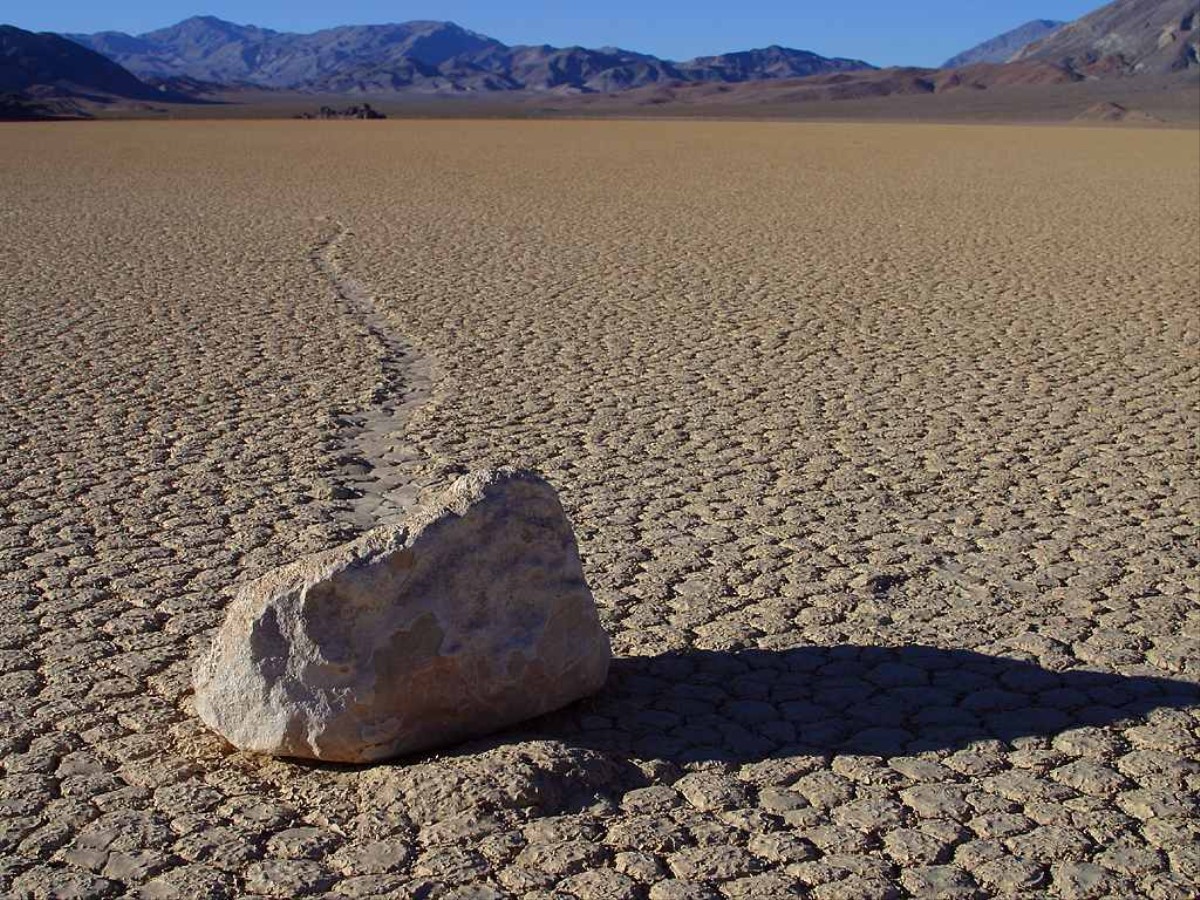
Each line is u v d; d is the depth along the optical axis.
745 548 6.84
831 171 35.72
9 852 4.00
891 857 3.97
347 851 3.93
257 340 12.32
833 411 9.85
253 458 8.43
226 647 4.51
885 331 13.13
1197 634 5.69
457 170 35.00
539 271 17.05
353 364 11.31
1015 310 14.39
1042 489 7.93
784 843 4.00
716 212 24.66
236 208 24.36
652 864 3.88
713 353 11.98
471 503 4.51
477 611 4.50
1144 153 44.41
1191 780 4.42
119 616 5.84
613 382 10.78
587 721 4.79
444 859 3.88
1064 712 4.93
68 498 7.57
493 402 10.09
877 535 7.06
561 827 4.03
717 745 4.63
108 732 4.74
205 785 4.34
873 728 4.79
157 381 10.57
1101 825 4.14
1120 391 10.55
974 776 4.45
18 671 5.27
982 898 3.79
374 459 8.56
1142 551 6.81
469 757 4.34
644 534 7.05
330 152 42.91
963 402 10.17
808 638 5.63
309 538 6.91
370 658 4.33
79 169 33.91
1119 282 16.30
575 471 8.25
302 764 4.45
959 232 21.58
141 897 3.77
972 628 5.75
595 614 4.82
